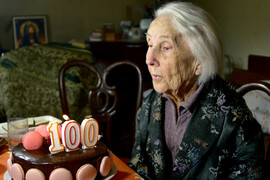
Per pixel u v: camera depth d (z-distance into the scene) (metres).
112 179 0.90
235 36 3.55
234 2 3.50
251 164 0.92
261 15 3.11
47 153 0.83
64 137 0.84
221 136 0.95
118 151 2.67
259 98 2.24
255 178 0.92
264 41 3.10
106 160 0.86
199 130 0.96
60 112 2.65
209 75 0.96
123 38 4.15
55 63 2.68
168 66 0.93
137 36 3.97
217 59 0.96
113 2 4.44
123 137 2.93
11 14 3.78
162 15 0.95
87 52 3.19
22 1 3.82
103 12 4.40
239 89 1.23
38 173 0.78
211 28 0.93
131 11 4.53
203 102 0.99
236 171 0.95
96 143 0.93
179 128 1.04
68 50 3.03
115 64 1.64
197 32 0.91
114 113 1.67
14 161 0.84
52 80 2.66
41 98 2.70
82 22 4.27
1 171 0.94
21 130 1.11
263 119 2.15
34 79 2.73
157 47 0.94
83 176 0.80
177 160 0.99
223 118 0.95
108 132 1.68
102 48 3.74
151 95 1.18
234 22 3.54
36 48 2.86
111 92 1.66
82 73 2.52
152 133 1.09
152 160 1.10
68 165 0.80
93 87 1.67
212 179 0.95
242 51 3.46
